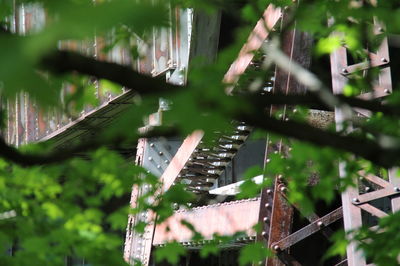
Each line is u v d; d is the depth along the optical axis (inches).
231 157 919.7
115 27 77.5
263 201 706.8
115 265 299.9
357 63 550.6
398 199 581.3
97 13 76.2
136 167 312.0
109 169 304.2
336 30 278.5
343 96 117.0
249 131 808.3
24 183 308.3
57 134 1251.2
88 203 319.3
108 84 169.9
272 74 663.1
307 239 839.7
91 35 77.1
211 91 100.7
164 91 99.0
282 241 697.0
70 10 76.3
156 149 1048.8
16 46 75.7
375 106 120.6
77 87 134.1
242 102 102.0
